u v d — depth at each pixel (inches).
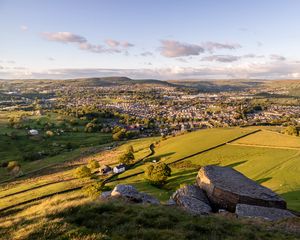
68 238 644.1
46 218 784.3
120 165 3924.7
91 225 730.2
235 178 1403.8
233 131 5265.8
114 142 7111.2
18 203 2876.5
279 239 769.6
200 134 5344.5
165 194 2691.9
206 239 705.6
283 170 2930.6
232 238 729.0
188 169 3602.4
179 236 697.0
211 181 1337.4
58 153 6127.0
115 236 668.7
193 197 1252.5
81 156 5595.5
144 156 4537.4
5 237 689.6
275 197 1220.5
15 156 5895.7
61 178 3912.4
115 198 1084.5
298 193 2236.7
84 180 3563.0
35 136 7411.4
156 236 684.1
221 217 939.3
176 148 4658.0
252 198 1191.6
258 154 3769.7
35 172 4680.1
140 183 3218.5
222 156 3919.8
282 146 3964.1
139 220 780.6
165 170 3095.5
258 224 898.1
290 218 970.1
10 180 4330.7
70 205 876.0
